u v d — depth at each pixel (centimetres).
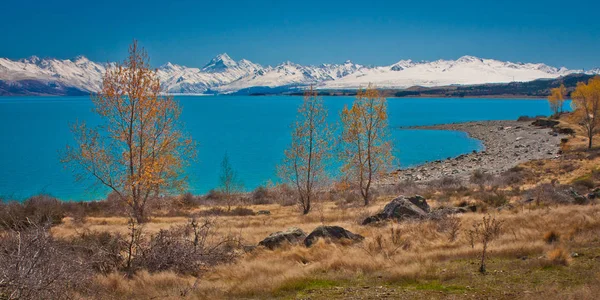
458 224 1919
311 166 3541
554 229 1678
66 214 3222
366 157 3841
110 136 2764
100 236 1450
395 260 1335
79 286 931
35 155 8050
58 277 810
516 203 2866
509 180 4806
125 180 2770
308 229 2297
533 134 9825
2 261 750
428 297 924
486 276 1076
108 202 3638
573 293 854
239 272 1288
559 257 1164
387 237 1788
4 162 7269
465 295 926
